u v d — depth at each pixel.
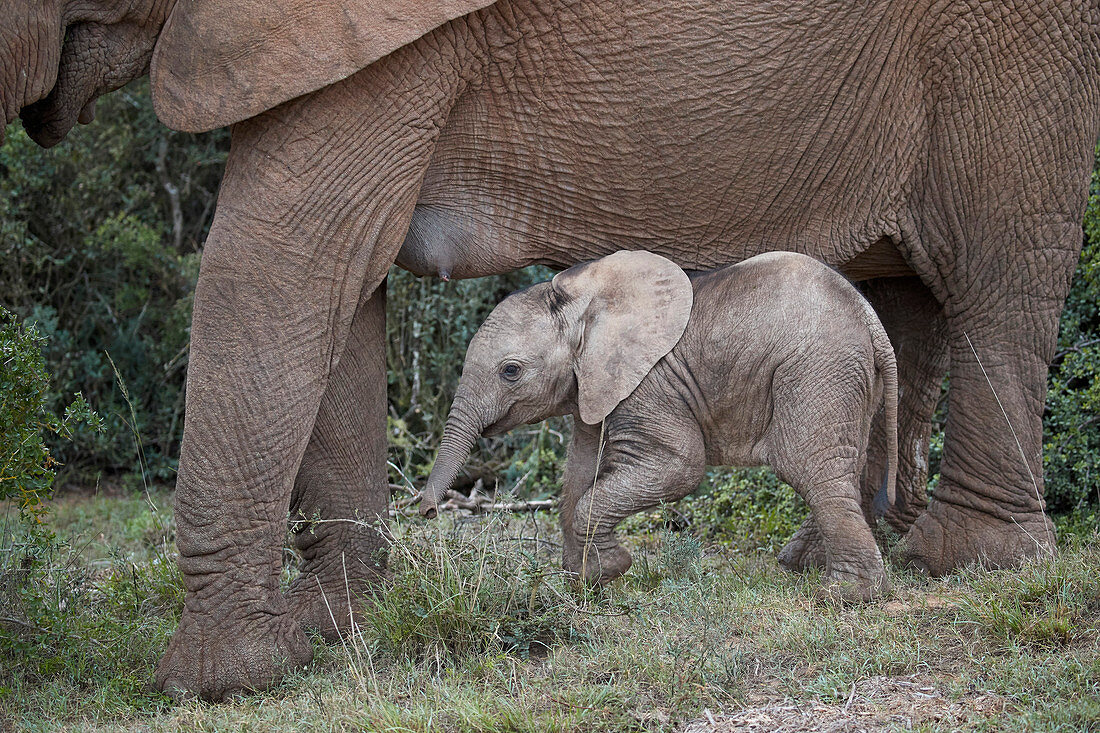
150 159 22.03
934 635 8.82
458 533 10.22
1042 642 8.51
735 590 10.11
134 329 20.38
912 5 10.16
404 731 7.59
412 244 10.32
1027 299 10.91
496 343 10.20
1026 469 10.91
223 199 9.03
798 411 9.80
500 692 8.27
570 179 10.19
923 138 10.66
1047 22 10.35
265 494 9.10
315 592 10.62
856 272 11.83
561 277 10.33
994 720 7.32
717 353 10.03
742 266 10.16
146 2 9.38
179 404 19.91
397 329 19.53
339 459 10.66
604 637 9.06
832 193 10.68
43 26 8.98
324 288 9.14
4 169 21.09
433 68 9.30
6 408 9.39
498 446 18.47
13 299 19.80
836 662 8.27
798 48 10.01
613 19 9.62
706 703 7.85
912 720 7.45
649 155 10.16
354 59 8.77
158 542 14.52
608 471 10.29
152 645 9.90
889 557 11.33
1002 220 10.80
